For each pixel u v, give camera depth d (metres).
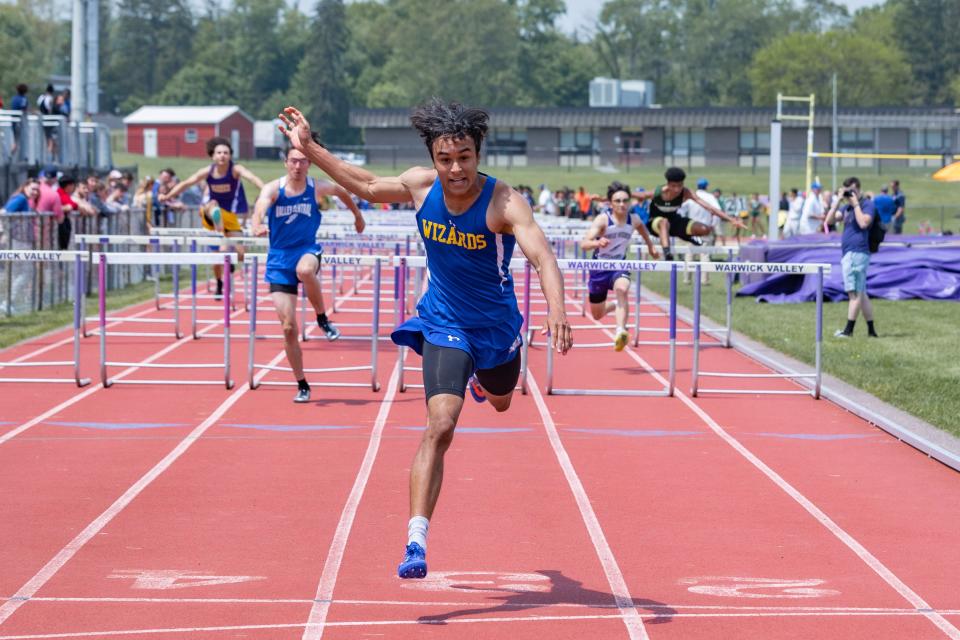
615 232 27.83
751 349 32.00
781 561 13.88
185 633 11.31
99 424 21.70
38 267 38.84
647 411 23.55
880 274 47.09
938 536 14.98
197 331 35.09
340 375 27.44
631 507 16.30
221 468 18.39
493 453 19.62
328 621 11.68
